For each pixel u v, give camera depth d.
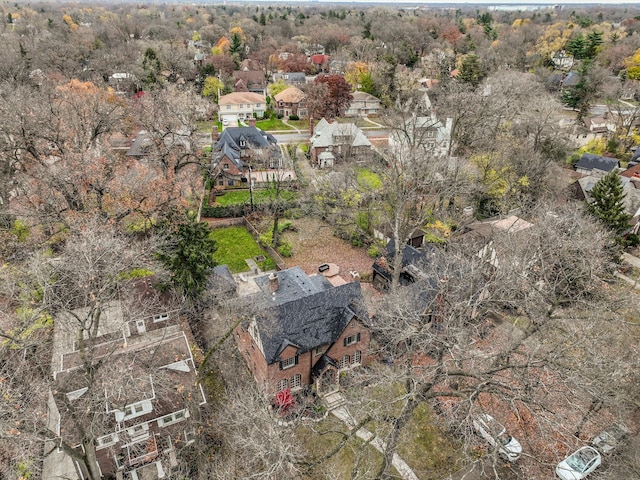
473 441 31.05
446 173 51.75
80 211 43.09
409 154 48.75
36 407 26.14
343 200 57.03
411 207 49.47
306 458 30.11
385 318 35.19
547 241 38.50
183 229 39.47
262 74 128.12
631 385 29.06
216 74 127.06
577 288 37.72
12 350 29.94
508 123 69.06
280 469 24.09
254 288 46.62
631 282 49.09
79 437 24.83
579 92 102.12
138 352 30.80
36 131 45.28
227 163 71.88
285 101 110.12
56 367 34.66
